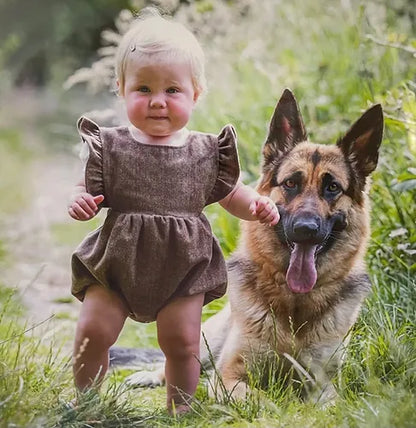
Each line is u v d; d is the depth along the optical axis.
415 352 5.34
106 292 4.71
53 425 4.18
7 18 28.73
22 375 4.74
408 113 7.05
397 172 7.23
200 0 13.34
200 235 4.71
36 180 16.42
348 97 9.78
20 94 28.16
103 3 28.86
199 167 4.73
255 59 11.19
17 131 22.16
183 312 4.70
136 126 4.71
